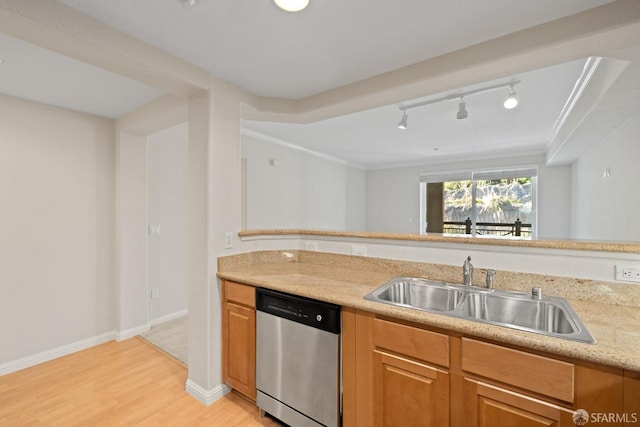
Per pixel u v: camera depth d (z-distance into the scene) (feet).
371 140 15.31
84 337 9.11
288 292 5.66
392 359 4.57
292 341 5.66
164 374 7.77
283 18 4.77
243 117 8.34
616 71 5.90
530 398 3.54
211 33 5.19
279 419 5.91
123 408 6.43
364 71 6.55
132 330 9.98
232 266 7.16
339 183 21.43
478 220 20.11
